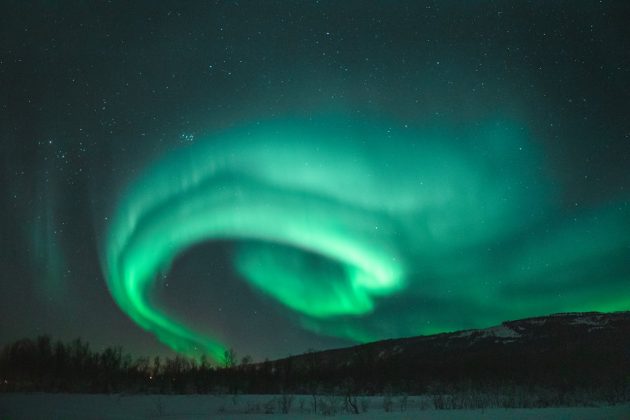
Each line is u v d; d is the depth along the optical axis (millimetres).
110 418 15250
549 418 14344
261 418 15141
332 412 16562
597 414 15148
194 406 19234
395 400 21906
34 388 26703
